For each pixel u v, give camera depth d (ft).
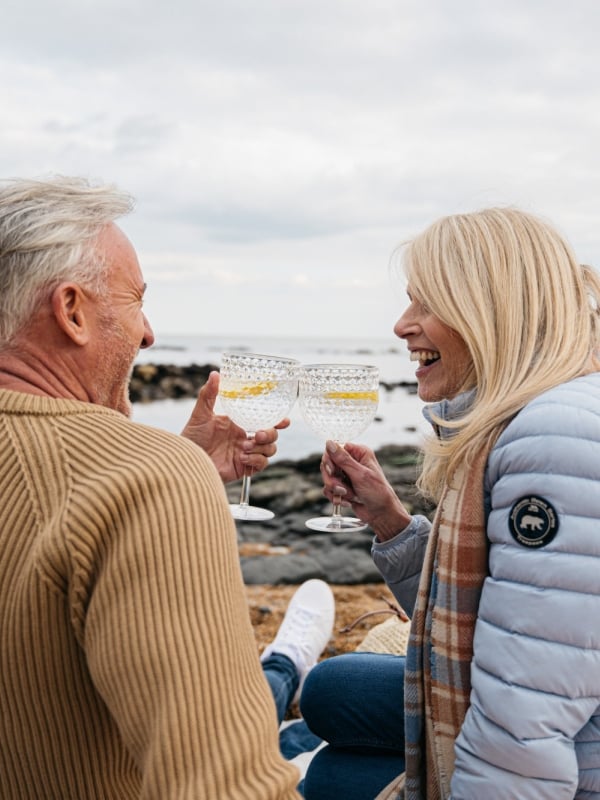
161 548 3.73
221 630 3.76
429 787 5.63
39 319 4.35
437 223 6.19
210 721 3.58
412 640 5.66
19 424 4.12
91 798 4.05
